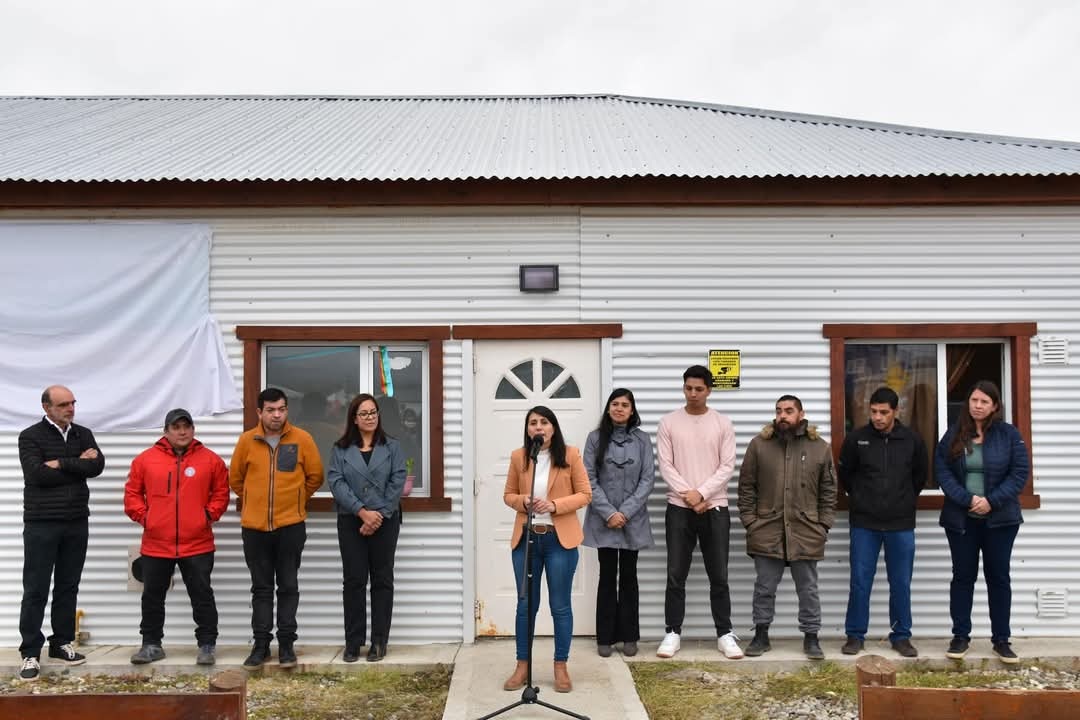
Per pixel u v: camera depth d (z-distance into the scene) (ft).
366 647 20.22
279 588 19.02
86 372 20.98
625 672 18.42
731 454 19.65
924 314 21.25
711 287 21.25
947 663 19.06
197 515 18.99
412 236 21.24
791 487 19.22
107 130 26.68
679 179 20.54
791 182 20.66
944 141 25.81
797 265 21.29
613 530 19.16
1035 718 10.02
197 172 20.90
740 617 20.83
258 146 24.47
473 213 21.21
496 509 21.04
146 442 20.97
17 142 24.76
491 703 16.75
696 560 20.80
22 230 20.94
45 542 18.63
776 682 18.26
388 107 32.22
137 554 20.70
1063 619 20.70
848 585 20.80
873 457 19.30
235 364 21.09
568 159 22.44
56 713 10.27
